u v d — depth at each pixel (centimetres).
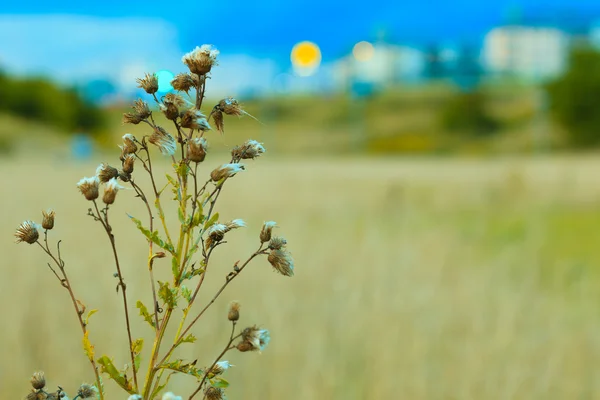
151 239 128
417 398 405
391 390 407
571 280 725
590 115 7962
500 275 710
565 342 495
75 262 625
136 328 449
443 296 602
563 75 8275
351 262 720
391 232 1035
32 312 473
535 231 1041
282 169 2920
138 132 128
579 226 1251
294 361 436
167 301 129
